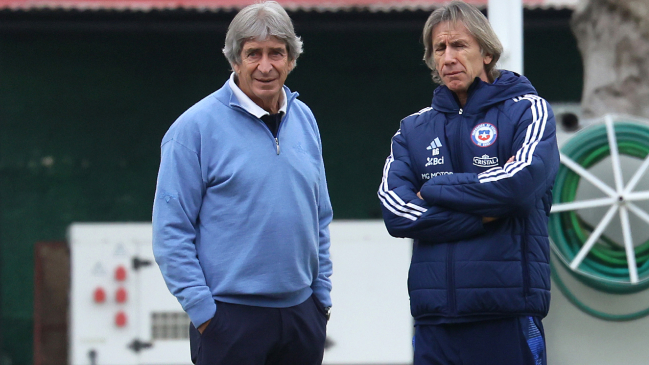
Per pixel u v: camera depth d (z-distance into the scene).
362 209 31.94
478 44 11.72
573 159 16.69
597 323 16.88
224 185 11.71
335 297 23.12
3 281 31.03
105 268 23.16
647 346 16.67
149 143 31.78
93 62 31.64
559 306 17.02
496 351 11.18
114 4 27.64
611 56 20.53
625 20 20.30
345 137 32.09
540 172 11.01
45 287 27.44
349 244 23.14
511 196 10.91
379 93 32.12
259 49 11.58
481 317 11.17
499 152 11.48
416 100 32.09
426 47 12.30
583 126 17.73
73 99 31.59
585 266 16.66
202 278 11.69
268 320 11.80
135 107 31.80
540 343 11.48
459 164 11.69
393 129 32.06
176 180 11.77
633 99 20.27
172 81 31.86
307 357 12.34
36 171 31.44
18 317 30.97
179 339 23.17
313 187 12.21
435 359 11.47
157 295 23.19
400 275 23.17
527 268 11.20
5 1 27.73
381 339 23.03
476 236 11.27
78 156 31.59
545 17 28.84
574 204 16.19
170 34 31.69
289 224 11.76
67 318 27.42
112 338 23.06
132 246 23.23
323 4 27.53
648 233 16.80
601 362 16.81
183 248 11.67
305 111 12.72
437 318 11.38
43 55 31.48
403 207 11.60
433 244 11.51
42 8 27.34
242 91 12.00
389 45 32.09
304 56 32.09
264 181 11.70
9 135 31.41
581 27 21.38
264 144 11.84
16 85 31.44
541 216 11.49
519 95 11.73
